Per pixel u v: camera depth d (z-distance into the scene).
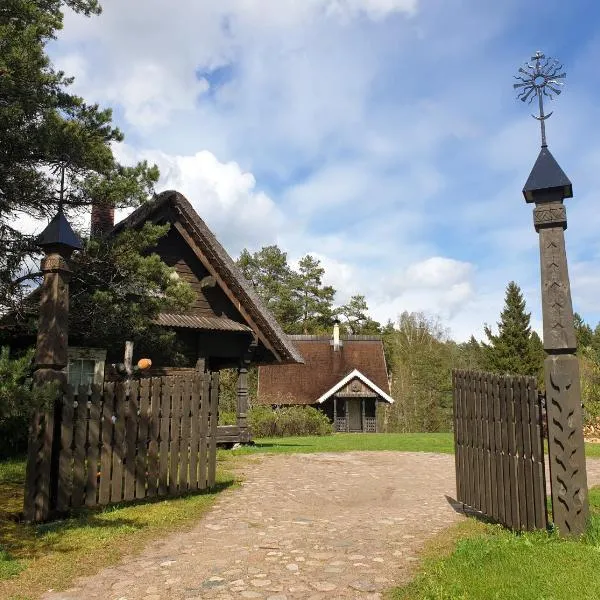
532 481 5.91
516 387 6.25
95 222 14.73
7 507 7.13
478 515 7.18
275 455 13.55
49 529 6.28
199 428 8.61
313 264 56.91
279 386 36.81
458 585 4.33
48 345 6.92
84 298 11.10
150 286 11.54
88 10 10.73
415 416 44.69
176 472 8.15
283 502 8.05
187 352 15.02
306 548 5.64
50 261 7.12
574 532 5.73
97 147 10.38
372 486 9.66
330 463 12.38
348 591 4.45
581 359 27.03
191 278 15.36
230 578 4.78
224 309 15.77
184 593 4.47
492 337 44.91
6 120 8.88
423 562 5.10
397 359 50.19
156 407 7.92
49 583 4.76
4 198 9.82
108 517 6.84
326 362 38.22
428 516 7.17
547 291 6.14
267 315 16.11
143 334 12.02
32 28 8.92
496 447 6.61
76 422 7.03
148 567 5.12
